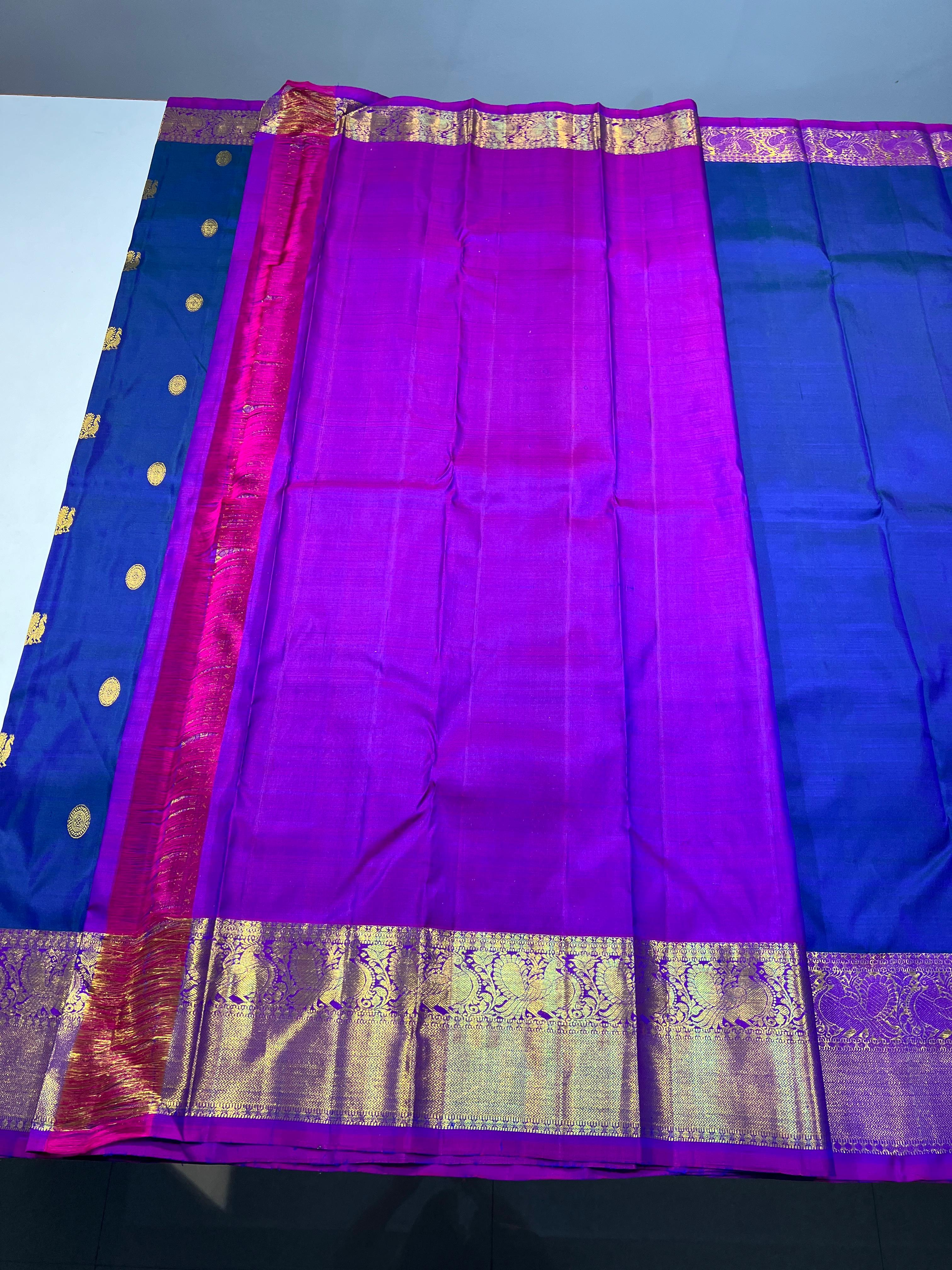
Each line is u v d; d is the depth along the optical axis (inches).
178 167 100.8
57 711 73.5
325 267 92.0
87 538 80.4
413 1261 84.8
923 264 95.0
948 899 67.9
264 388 86.0
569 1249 85.7
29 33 112.4
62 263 94.0
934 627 77.6
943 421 86.4
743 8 106.2
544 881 67.7
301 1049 62.4
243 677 73.9
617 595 76.7
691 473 81.4
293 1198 88.0
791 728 74.0
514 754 71.7
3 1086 61.6
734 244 96.6
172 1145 60.4
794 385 88.4
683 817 69.3
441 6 107.3
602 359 87.1
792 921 64.7
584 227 94.6
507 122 102.2
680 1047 62.6
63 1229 86.3
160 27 111.0
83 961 65.4
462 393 86.2
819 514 82.3
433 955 65.5
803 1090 60.2
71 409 86.1
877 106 117.5
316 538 79.4
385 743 72.1
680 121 100.6
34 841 69.2
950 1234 86.8
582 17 107.9
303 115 101.2
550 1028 63.3
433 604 77.0
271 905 66.8
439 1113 60.6
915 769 72.2
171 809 69.7
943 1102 61.5
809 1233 86.9
